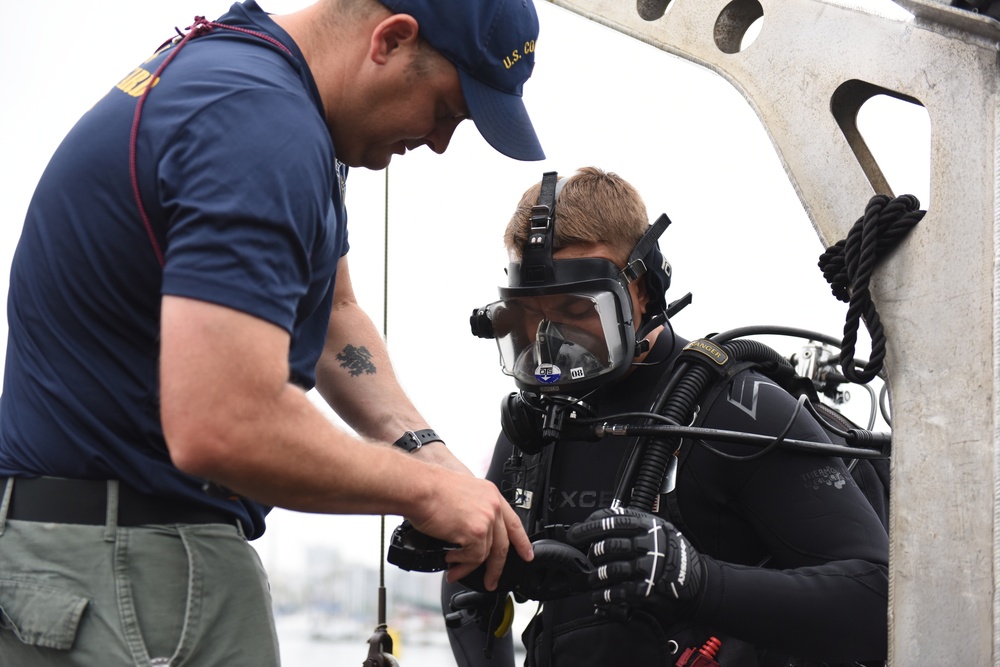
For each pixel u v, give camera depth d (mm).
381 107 1463
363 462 1253
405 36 1421
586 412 1822
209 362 1113
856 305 1364
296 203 1204
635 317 1892
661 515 1752
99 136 1319
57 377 1329
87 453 1309
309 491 1208
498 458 2107
